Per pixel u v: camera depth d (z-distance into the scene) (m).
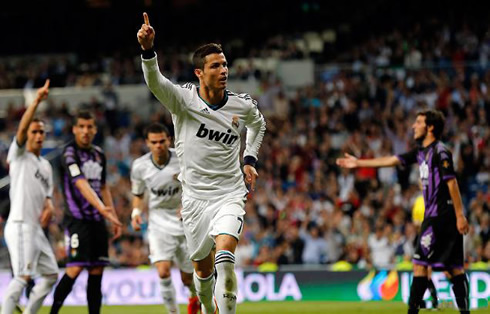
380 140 26.73
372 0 39.81
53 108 32.47
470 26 34.16
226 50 38.22
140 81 35.69
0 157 28.19
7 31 43.16
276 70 34.69
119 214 23.91
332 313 13.78
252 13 41.84
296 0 41.12
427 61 33.00
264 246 21.50
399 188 24.00
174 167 11.73
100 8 42.22
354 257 20.77
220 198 8.49
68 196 11.19
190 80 35.34
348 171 25.19
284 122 28.98
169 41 42.44
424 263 10.70
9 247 10.78
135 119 30.59
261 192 24.72
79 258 11.08
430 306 14.91
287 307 15.41
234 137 8.53
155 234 11.73
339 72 31.66
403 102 29.03
